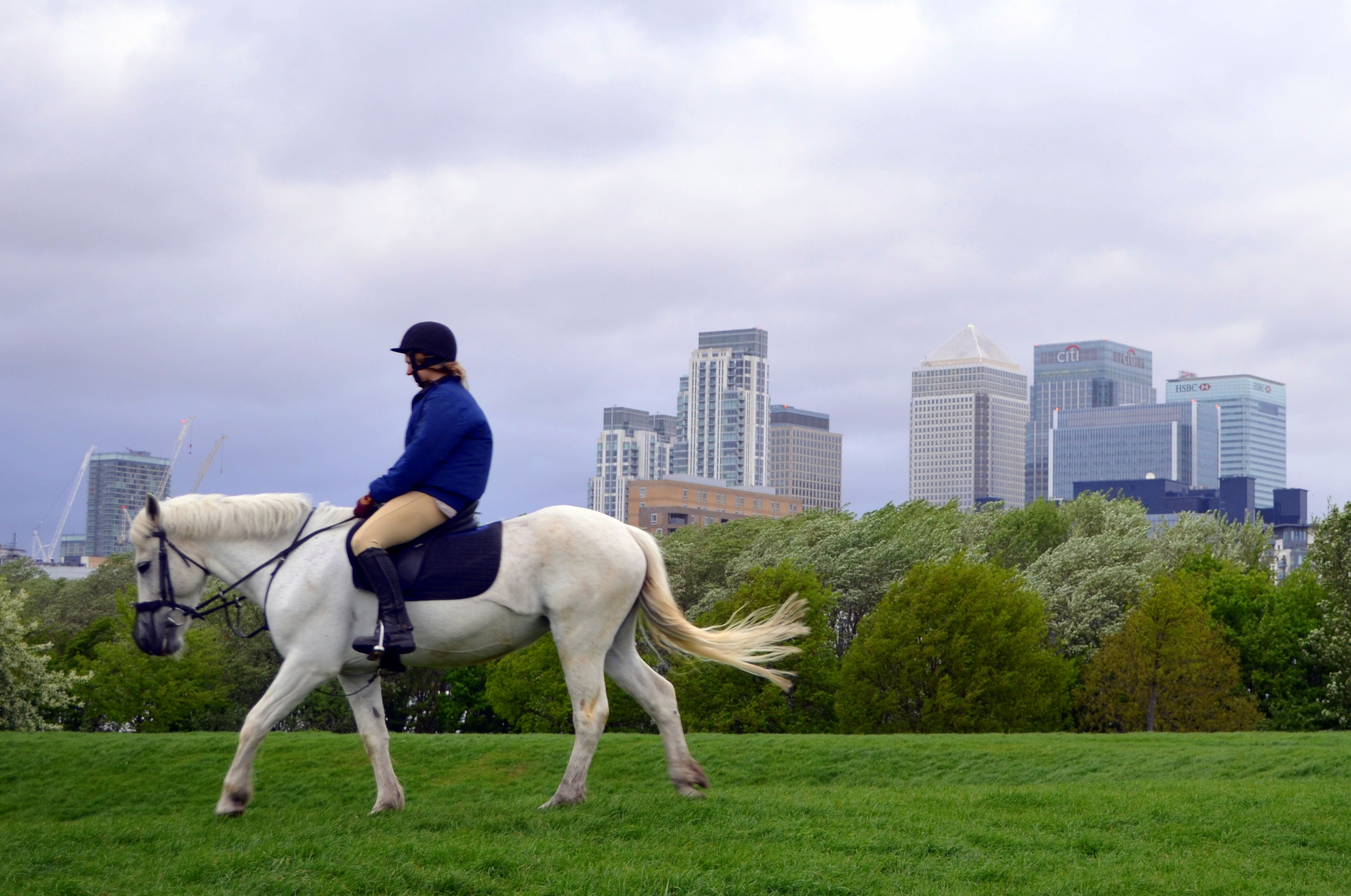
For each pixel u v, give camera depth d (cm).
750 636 812
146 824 792
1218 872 672
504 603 771
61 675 3416
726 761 1981
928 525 5503
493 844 673
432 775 1828
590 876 602
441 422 764
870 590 4831
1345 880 675
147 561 798
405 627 745
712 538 5788
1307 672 4378
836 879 620
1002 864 671
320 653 766
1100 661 4097
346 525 785
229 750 1975
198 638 4459
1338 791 1036
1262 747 1912
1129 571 4688
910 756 1991
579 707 786
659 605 806
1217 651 3947
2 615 3284
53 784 1788
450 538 774
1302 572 4881
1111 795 977
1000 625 3844
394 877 600
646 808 777
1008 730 3766
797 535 5294
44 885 602
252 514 794
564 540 783
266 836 703
